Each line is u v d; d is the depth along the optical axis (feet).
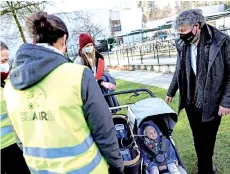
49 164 4.32
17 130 4.71
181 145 11.07
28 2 29.48
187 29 6.99
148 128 7.16
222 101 7.27
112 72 43.80
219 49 6.88
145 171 6.74
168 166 6.95
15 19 28.30
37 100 4.13
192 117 8.25
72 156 4.16
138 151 6.28
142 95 20.61
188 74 7.72
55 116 4.02
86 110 4.10
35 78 3.97
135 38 84.43
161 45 52.06
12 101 4.48
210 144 8.16
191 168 9.33
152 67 36.35
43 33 4.19
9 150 6.93
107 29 85.46
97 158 4.42
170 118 7.50
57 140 4.12
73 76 3.99
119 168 4.79
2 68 6.61
